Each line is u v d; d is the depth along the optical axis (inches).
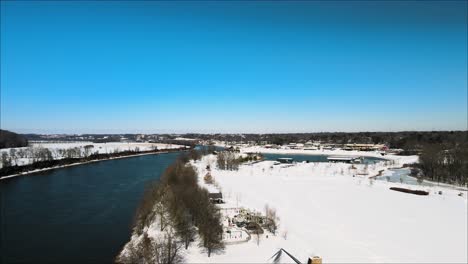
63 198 5979.3
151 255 3056.1
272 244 3582.7
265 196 6166.3
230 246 3521.2
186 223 3843.5
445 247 3607.3
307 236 3865.7
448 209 5359.3
